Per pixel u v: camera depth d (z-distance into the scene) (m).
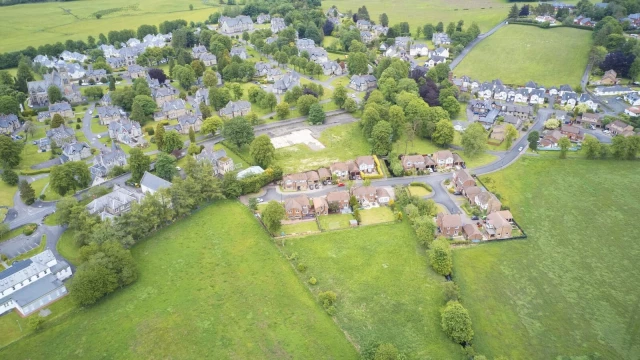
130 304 135.62
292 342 123.62
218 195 181.62
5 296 134.38
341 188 195.50
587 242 162.12
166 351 121.12
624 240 162.62
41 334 125.81
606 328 128.62
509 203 184.38
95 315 131.88
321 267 150.50
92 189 188.00
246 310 134.00
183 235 165.38
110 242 147.62
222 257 154.50
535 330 127.88
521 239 163.88
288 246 160.38
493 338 125.06
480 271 148.88
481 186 195.00
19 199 187.12
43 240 161.00
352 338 125.06
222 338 125.00
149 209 162.62
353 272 148.38
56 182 182.00
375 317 131.38
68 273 147.00
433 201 180.00
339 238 164.00
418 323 129.25
